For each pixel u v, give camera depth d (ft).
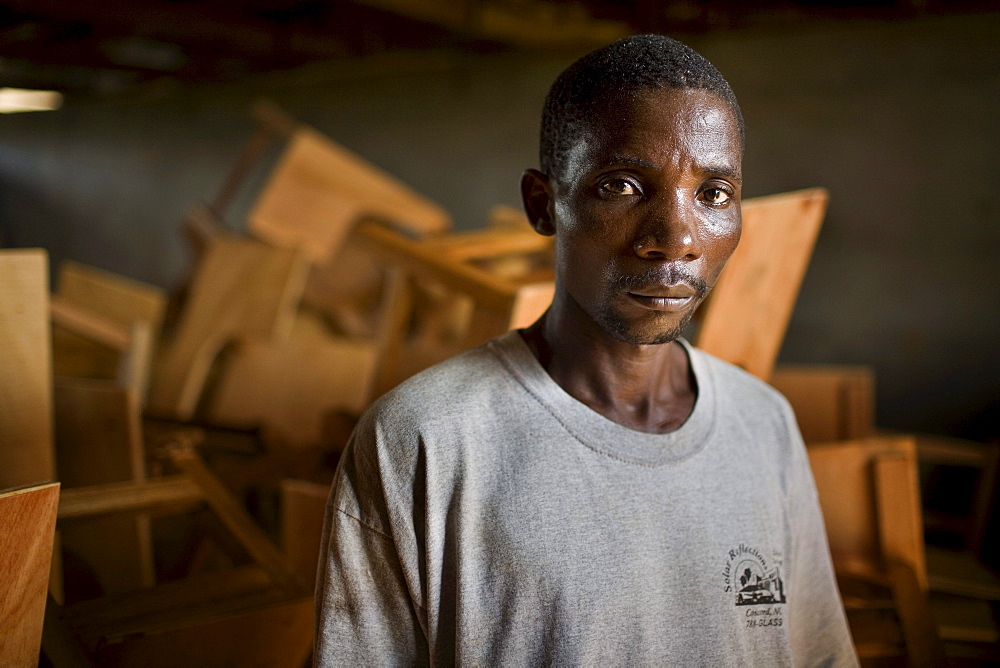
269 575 4.36
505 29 14.48
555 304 2.74
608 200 2.34
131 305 10.68
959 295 12.30
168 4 15.35
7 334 4.75
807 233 5.12
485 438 2.54
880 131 12.75
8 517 2.79
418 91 17.85
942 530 8.32
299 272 9.37
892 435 8.69
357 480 2.60
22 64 20.29
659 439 2.62
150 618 3.90
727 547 2.62
